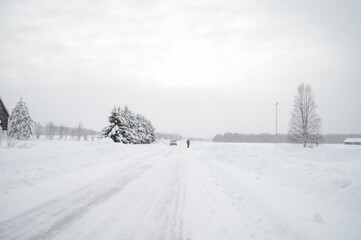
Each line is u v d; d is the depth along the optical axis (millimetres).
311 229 3717
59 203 5465
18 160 8641
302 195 5680
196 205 5594
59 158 10836
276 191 6066
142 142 53250
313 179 6398
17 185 6766
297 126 30828
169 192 6801
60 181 7738
